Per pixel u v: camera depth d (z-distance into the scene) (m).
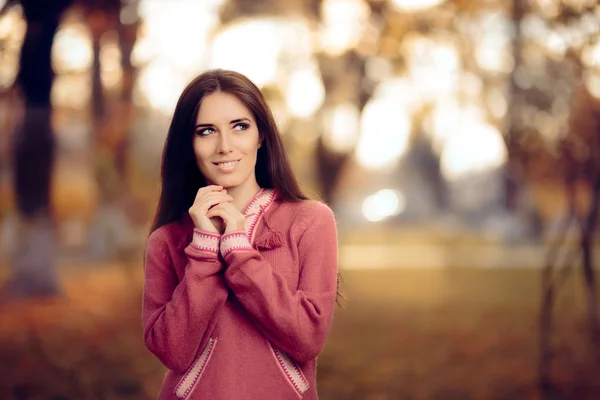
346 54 17.09
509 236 21.62
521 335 9.43
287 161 2.68
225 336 2.46
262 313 2.37
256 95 2.59
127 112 15.52
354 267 18.80
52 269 12.59
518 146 6.71
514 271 17.52
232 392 2.42
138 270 15.98
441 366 7.83
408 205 36.16
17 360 7.99
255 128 2.59
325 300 2.48
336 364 7.90
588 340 6.94
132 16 14.23
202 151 2.55
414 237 30.19
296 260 2.53
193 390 2.45
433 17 15.12
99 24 13.89
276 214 2.62
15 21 12.03
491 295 13.53
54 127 12.56
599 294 8.44
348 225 33.88
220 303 2.42
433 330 10.07
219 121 2.53
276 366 2.46
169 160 2.70
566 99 6.44
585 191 6.39
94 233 18.89
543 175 6.82
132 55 14.81
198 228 2.45
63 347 8.73
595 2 6.15
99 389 6.78
